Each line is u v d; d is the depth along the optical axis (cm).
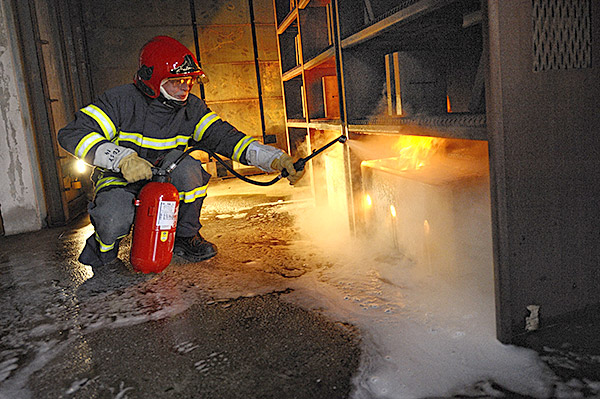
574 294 137
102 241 219
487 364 122
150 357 143
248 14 593
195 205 232
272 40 605
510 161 122
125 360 142
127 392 124
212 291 195
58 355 149
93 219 215
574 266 135
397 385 117
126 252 267
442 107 204
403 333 144
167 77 197
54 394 126
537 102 122
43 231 359
